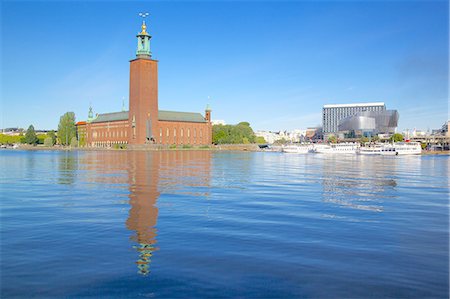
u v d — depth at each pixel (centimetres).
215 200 2831
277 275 1314
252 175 5162
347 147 17925
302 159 11862
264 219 2153
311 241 1709
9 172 5434
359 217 2238
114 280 1268
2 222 2042
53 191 3303
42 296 1163
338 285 1241
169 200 2814
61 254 1509
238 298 1153
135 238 1733
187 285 1235
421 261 1460
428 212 2416
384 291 1201
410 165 8362
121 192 3244
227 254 1519
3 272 1330
